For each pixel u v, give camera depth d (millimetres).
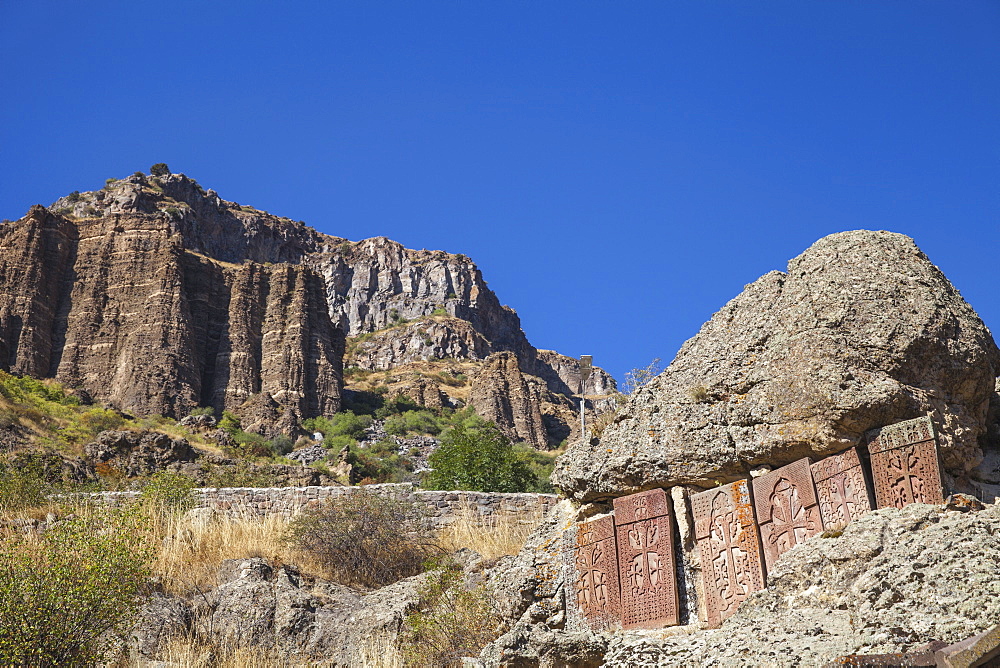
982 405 10273
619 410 11906
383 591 15469
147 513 20094
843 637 7703
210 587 16297
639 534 10859
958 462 9602
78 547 14609
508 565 12461
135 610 14281
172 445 56812
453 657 12281
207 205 192375
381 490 21609
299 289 123750
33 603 13297
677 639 8992
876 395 9617
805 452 10039
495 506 21062
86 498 21922
